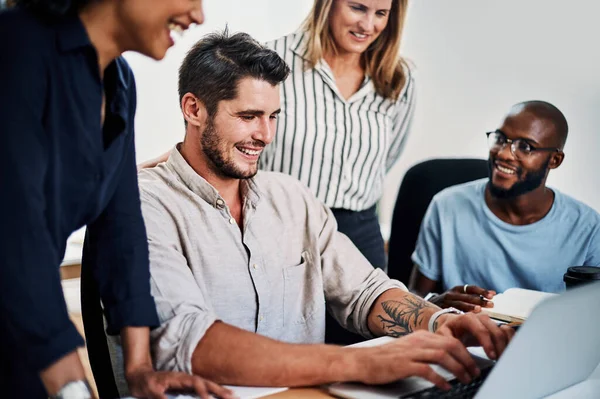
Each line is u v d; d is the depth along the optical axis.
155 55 1.07
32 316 0.94
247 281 1.53
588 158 2.55
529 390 1.08
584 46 2.53
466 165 2.20
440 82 3.01
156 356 1.25
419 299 1.52
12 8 1.00
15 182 0.93
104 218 1.23
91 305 1.39
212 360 1.20
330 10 2.08
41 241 0.95
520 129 1.89
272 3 2.99
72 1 1.01
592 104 2.53
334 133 2.15
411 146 3.15
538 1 2.65
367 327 1.55
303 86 2.13
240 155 1.48
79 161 1.05
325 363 1.17
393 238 2.23
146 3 1.01
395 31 2.15
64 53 1.01
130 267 1.22
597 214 1.94
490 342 1.26
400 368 1.14
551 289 1.96
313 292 1.61
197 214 1.48
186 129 1.53
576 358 1.16
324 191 2.17
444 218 2.05
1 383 0.99
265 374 1.18
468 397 1.12
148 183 1.48
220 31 1.54
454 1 2.91
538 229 1.95
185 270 1.39
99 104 1.07
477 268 2.01
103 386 1.41
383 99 2.23
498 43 2.80
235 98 1.44
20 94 0.95
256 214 1.55
